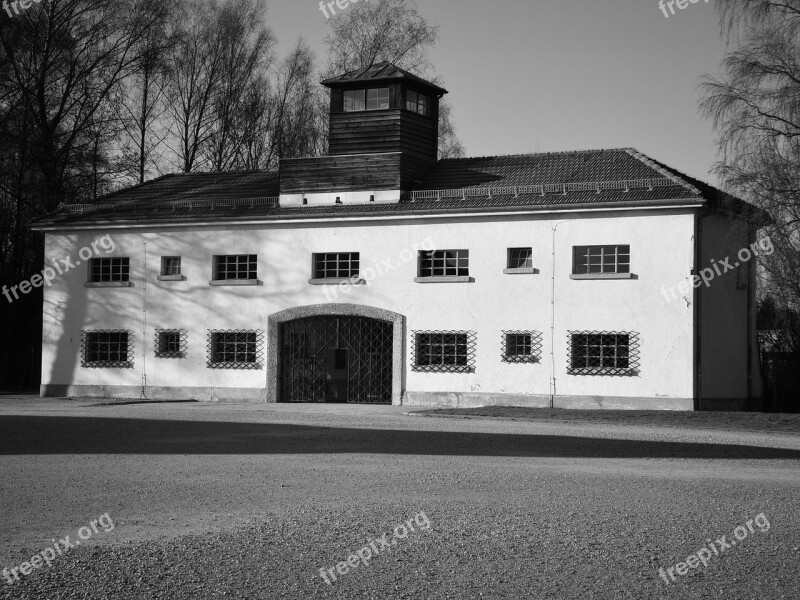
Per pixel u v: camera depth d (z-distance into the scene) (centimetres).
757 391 3359
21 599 816
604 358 2989
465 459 1733
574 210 3016
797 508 1256
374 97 3584
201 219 3456
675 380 2895
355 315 3291
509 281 3103
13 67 4225
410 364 3209
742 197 2662
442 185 3400
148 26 4509
